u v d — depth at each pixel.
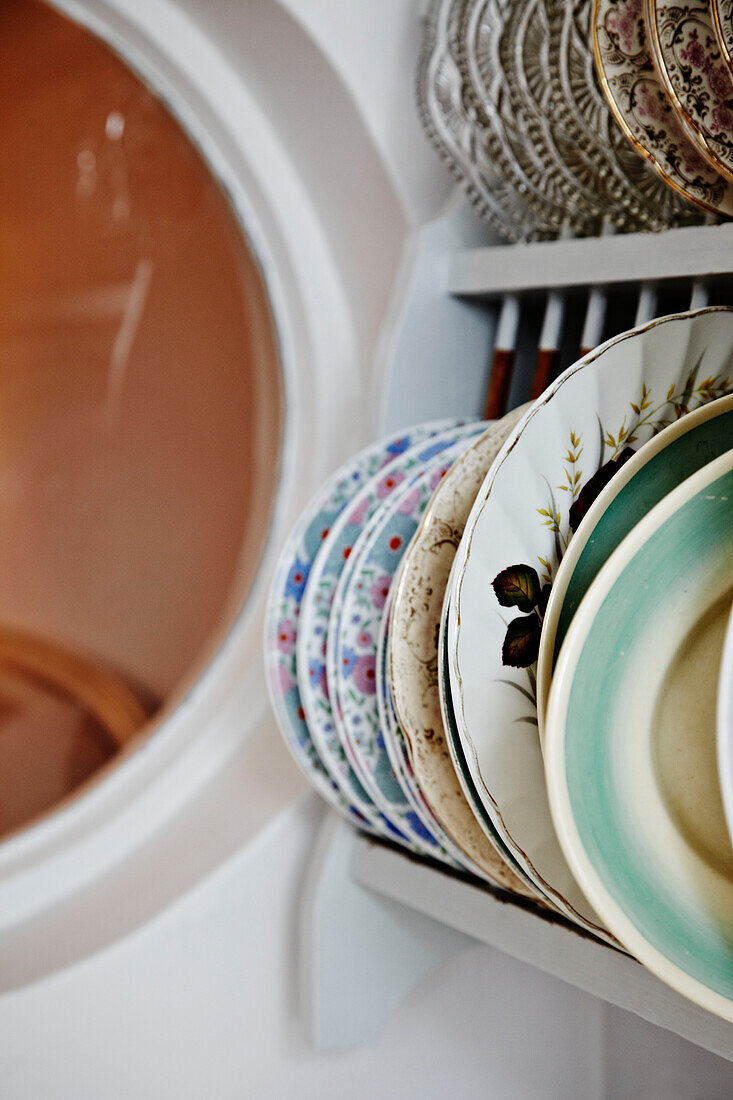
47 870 0.91
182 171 1.36
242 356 1.39
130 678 1.58
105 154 1.43
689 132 0.50
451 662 0.50
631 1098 0.73
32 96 1.47
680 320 0.52
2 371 1.71
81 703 1.60
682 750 0.47
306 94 0.83
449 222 0.76
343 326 0.93
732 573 0.48
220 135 0.92
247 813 0.86
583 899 0.54
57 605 1.66
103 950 0.76
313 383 0.94
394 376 0.75
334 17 0.77
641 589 0.47
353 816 0.73
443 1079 0.86
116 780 0.99
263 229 0.94
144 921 0.78
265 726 0.95
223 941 0.80
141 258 1.49
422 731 0.57
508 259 0.69
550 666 0.50
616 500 0.51
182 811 0.93
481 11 0.63
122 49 0.92
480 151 0.68
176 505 1.52
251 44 0.84
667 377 0.55
